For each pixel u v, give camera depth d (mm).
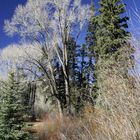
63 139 5059
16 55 27156
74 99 20344
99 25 16062
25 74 28359
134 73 2939
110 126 2912
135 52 2930
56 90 27000
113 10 15664
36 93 35219
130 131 2621
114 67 3387
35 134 13867
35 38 27094
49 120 18172
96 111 4020
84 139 3764
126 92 2889
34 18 26203
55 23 27031
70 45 30109
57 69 31297
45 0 25797
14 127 11109
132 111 2701
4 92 11555
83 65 31734
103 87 3633
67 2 26125
